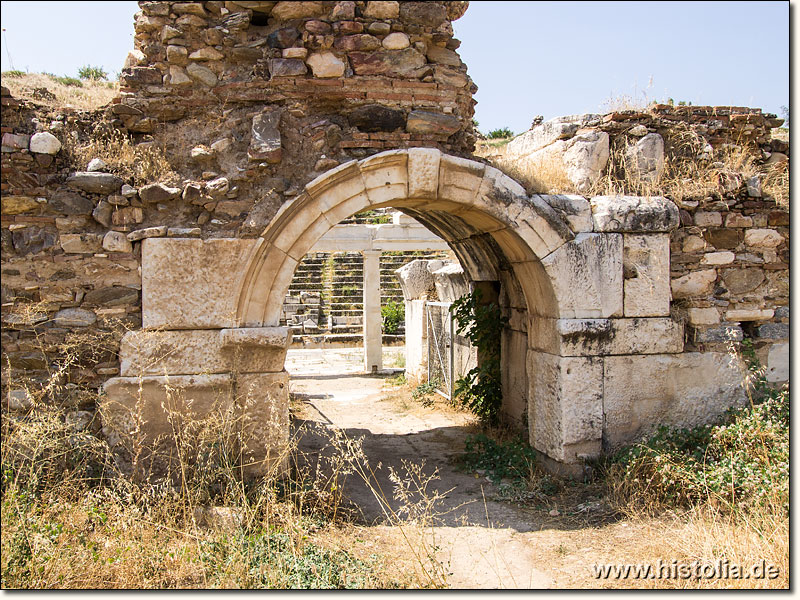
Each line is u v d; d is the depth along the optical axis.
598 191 6.04
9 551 3.52
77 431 4.66
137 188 4.87
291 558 3.81
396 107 5.35
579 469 5.59
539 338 5.97
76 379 4.73
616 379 5.70
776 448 5.11
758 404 5.98
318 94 5.20
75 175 4.74
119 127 5.10
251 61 5.21
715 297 6.04
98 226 4.82
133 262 4.83
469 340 8.49
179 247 4.81
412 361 11.48
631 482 5.16
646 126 6.31
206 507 4.43
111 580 3.58
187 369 4.84
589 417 5.61
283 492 4.76
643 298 5.77
